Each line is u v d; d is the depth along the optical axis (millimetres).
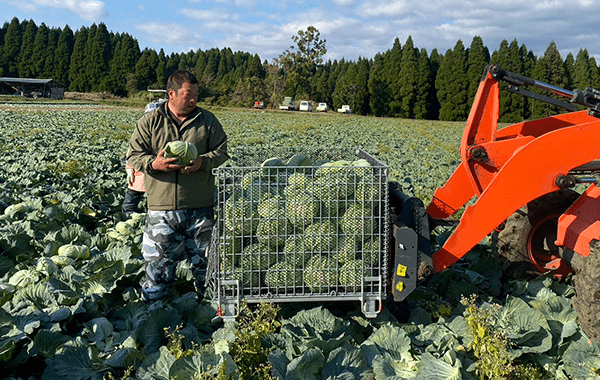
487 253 5414
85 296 4043
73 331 3725
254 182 3605
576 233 3580
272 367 2963
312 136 25406
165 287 4012
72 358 3170
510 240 4539
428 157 16531
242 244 3537
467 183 4645
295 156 4168
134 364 3180
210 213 4066
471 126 3967
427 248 3633
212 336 3438
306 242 3549
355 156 4965
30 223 5984
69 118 33188
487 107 3939
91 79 108688
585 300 3297
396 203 3994
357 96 90000
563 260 4422
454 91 76875
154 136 3861
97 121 30859
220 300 3512
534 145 3588
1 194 7730
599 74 80312
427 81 81750
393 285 3592
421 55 81125
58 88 84250
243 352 3068
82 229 5598
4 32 125312
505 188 3660
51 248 5105
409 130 36000
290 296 3555
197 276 4227
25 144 15844
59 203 7504
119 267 4395
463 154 3969
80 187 8758
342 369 3035
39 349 3240
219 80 121875
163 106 3900
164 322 3592
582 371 3066
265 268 3594
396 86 84375
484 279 4609
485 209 3705
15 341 3119
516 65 77750
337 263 3574
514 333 3342
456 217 6836
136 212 7105
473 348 3211
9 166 10992
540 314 3441
